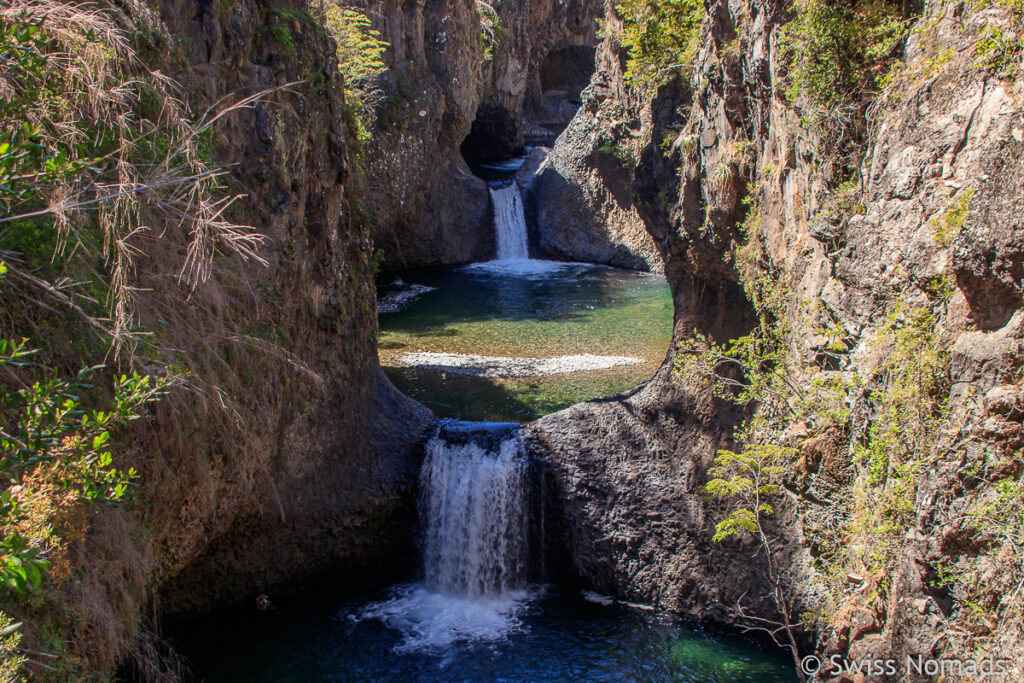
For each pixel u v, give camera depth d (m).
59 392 7.87
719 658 15.48
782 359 14.52
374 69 33.16
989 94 9.24
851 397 11.55
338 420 18.36
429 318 32.28
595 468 18.31
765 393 14.81
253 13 15.82
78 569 10.90
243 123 15.36
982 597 8.20
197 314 13.48
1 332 10.50
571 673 15.30
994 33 9.12
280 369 16.28
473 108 42.91
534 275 39.47
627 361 26.83
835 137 12.38
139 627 12.88
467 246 41.91
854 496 11.47
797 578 15.35
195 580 16.58
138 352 12.07
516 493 18.53
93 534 11.42
